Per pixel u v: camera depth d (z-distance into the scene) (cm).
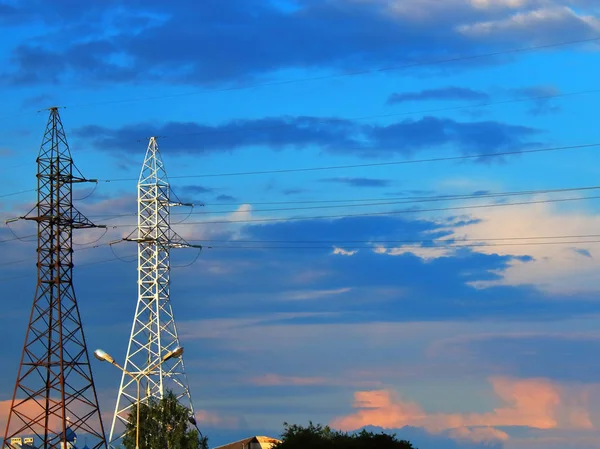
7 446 13275
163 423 14462
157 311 15850
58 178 14075
